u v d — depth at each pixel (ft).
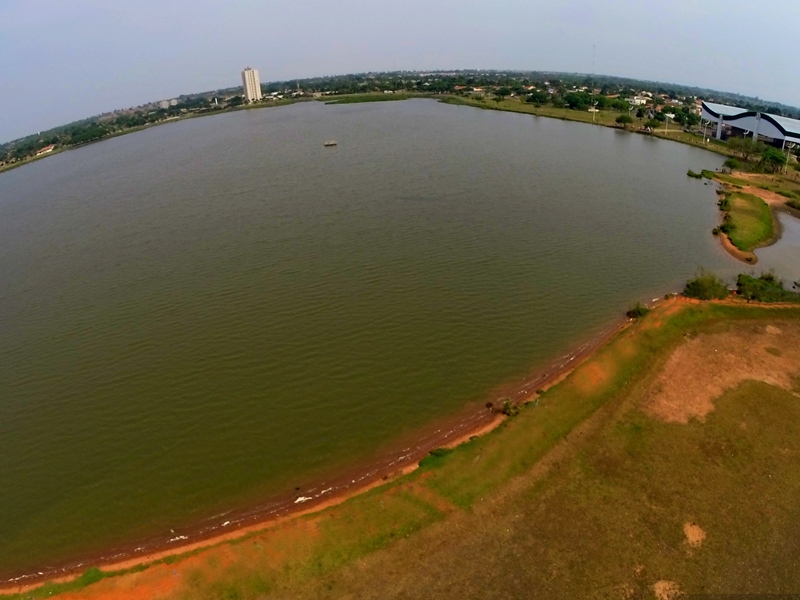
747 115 512.22
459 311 200.95
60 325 206.28
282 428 146.92
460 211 311.47
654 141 549.54
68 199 415.85
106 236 305.53
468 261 243.60
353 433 143.84
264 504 122.52
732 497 118.93
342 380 164.86
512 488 121.70
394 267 238.07
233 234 288.51
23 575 110.52
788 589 99.30
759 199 339.98
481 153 472.44
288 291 219.20
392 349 179.11
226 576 102.78
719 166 439.63
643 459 129.90
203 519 119.75
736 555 105.70
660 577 101.60
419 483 122.31
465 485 121.90
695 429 139.85
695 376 161.89
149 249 276.62
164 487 130.21
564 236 274.36
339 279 228.02
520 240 268.00
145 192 405.80
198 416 152.97
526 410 145.38
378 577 102.17
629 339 177.88
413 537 109.70
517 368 168.35
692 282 209.67
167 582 102.53
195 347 184.75
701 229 289.53
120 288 233.14
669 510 115.65
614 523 112.57
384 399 156.35
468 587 100.17
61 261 273.75
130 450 142.61
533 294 213.87
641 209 320.91
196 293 222.48
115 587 102.63
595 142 536.83
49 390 168.45
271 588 100.78
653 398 152.15
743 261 250.78
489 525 112.37
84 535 119.03
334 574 102.78
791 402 150.10
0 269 273.13
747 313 195.72
